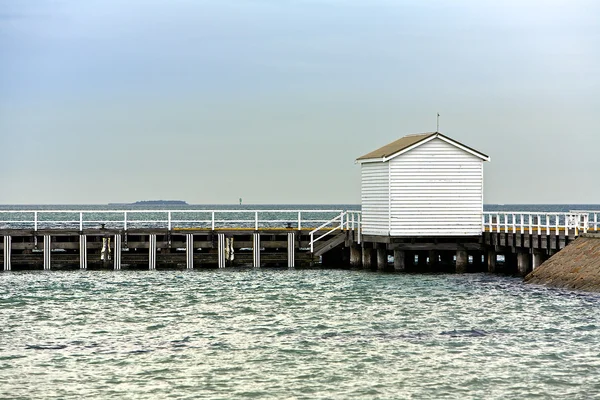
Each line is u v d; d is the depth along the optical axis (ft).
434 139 238.27
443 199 239.09
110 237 261.44
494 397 112.88
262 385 119.14
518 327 155.74
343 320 167.53
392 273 248.32
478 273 244.63
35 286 224.33
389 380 121.08
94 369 127.85
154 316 175.01
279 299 197.67
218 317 173.06
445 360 131.54
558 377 121.39
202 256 262.88
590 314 165.37
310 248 263.90
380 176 242.37
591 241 195.93
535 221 545.44
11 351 139.64
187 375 124.36
